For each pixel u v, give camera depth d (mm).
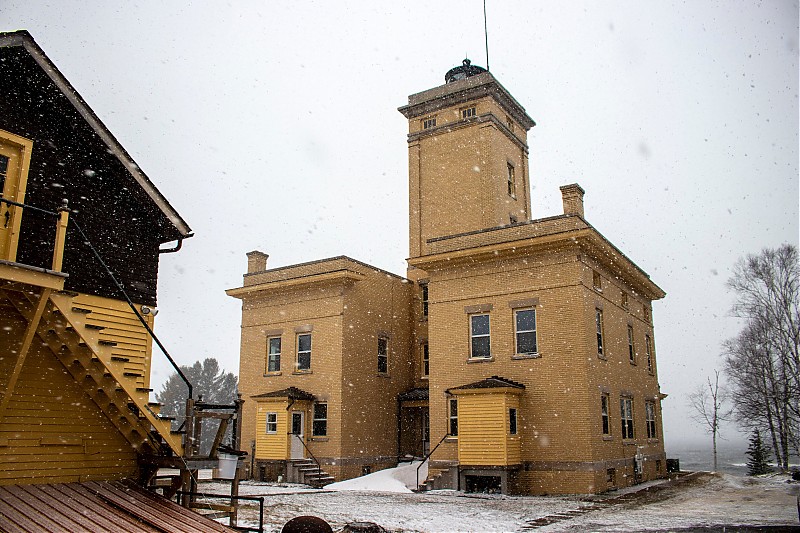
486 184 31734
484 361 24203
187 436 12078
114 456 13062
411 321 32688
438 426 24672
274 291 30516
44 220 12484
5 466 11430
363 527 13320
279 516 15672
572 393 22172
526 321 23844
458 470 22625
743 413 47094
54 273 10586
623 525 14570
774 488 23969
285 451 26500
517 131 35719
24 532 8797
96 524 9594
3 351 11633
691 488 23891
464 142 33000
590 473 21312
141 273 14305
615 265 26156
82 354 11875
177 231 14664
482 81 32875
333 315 28328
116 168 13953
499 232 24984
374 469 28219
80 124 13250
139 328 13914
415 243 33375
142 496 12000
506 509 17594
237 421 13047
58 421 12328
